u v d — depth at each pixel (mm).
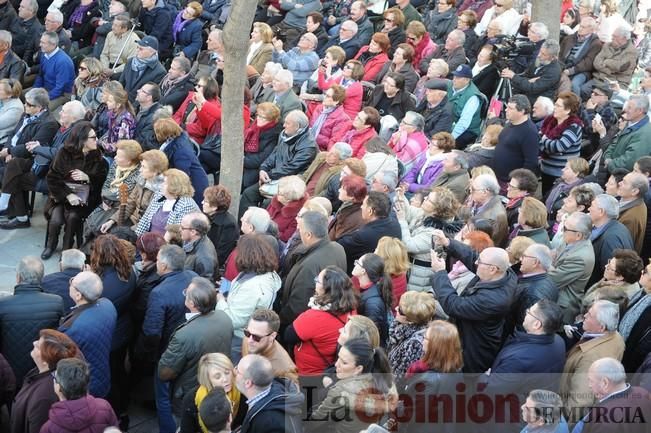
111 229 12094
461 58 16656
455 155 12102
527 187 11492
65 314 9508
